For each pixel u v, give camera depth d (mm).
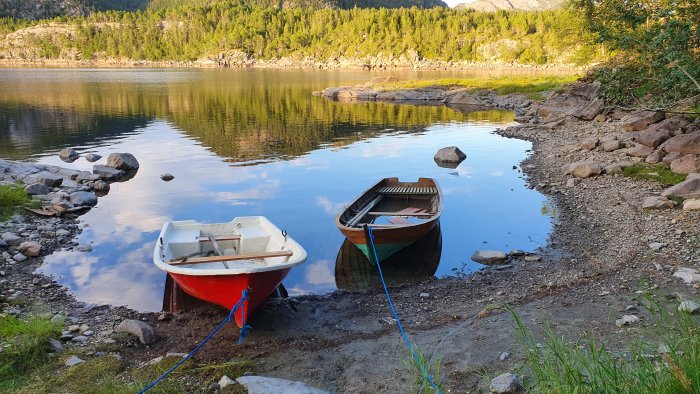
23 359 6016
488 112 40719
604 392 3652
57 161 21156
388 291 8938
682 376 3373
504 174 18203
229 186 16938
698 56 12555
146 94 54719
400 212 12211
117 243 11477
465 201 14719
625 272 8492
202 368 5965
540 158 20266
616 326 6387
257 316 7812
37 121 33000
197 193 16078
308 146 24969
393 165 20438
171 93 56500
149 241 11641
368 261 10445
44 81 75375
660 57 13289
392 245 10047
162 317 7715
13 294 8477
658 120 19109
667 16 13445
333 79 90062
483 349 6164
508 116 37812
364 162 21047
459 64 154750
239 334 7152
